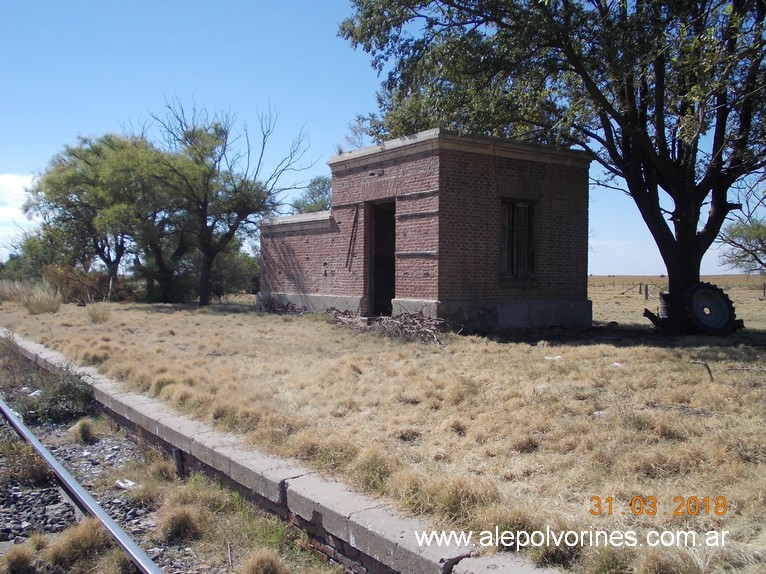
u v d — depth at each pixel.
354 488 4.88
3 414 9.30
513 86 16.39
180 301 32.41
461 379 8.30
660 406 6.76
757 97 12.90
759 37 11.53
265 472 5.30
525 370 9.04
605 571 3.40
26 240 37.88
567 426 6.00
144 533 5.18
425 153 14.92
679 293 14.89
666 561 3.34
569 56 13.34
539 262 16.22
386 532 4.04
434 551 3.76
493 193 15.35
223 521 5.30
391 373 9.24
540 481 4.81
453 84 16.14
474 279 15.09
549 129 15.02
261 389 8.30
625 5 13.07
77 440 8.06
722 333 14.15
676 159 15.30
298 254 20.72
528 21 13.26
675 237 15.25
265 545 4.80
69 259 33.41
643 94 14.87
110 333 15.60
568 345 12.33
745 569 3.29
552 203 16.42
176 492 5.78
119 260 33.84
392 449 5.62
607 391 7.54
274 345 13.09
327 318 18.05
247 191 27.34
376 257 18.39
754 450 5.05
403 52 16.27
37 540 4.99
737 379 7.74
